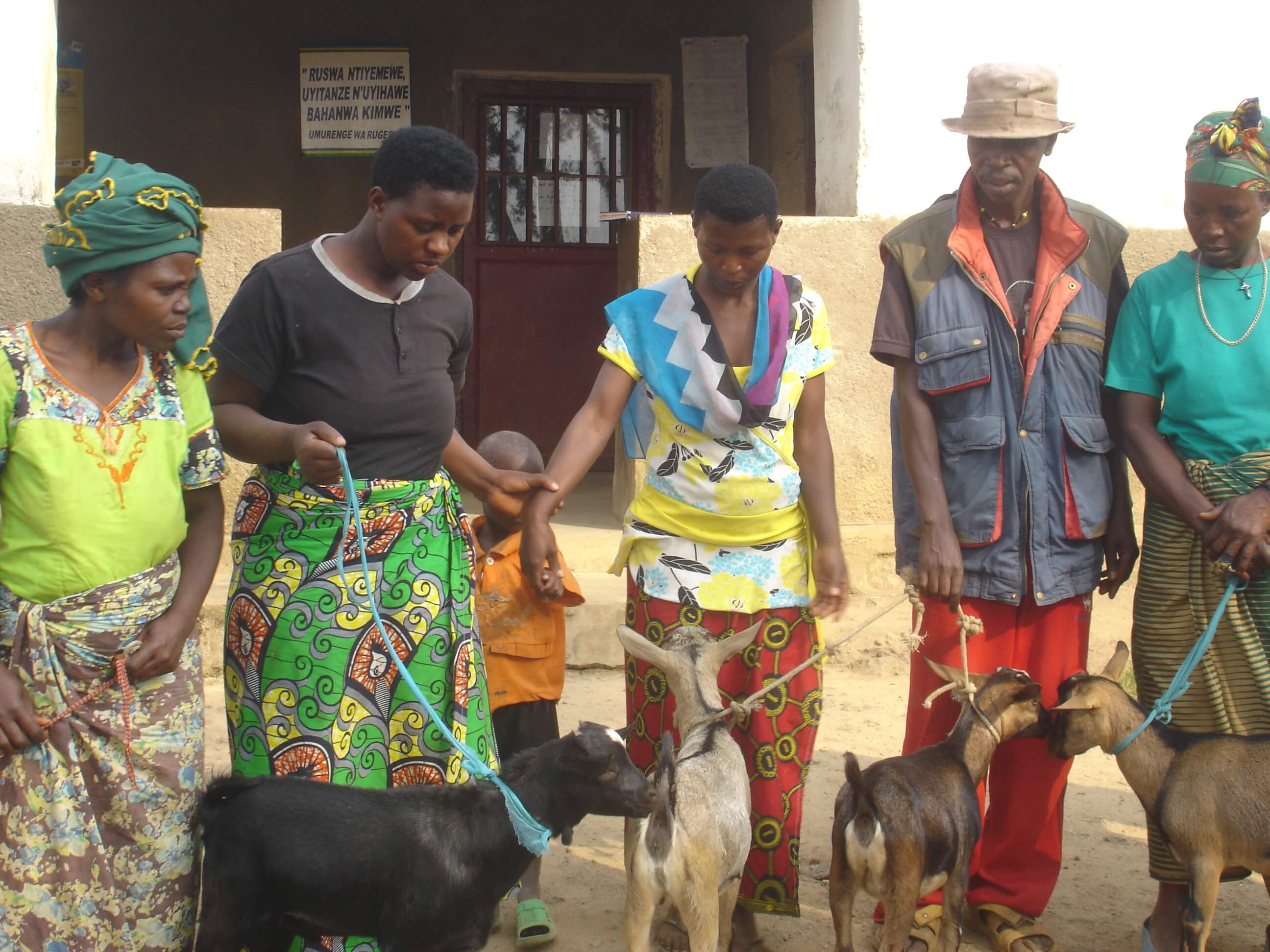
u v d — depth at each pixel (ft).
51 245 8.78
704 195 10.93
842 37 22.39
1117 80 22.81
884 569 22.16
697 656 11.57
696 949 10.89
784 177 31.48
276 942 10.06
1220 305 12.21
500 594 13.74
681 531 12.03
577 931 13.30
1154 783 11.90
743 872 12.16
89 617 9.16
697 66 32.22
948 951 11.78
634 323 11.98
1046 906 13.93
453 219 9.79
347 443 10.39
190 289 9.09
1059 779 12.85
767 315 11.58
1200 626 12.42
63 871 9.20
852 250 21.98
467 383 32.30
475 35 31.35
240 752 10.57
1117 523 13.10
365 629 10.38
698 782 10.96
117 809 9.43
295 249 10.43
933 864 11.43
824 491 12.25
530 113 32.07
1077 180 22.98
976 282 12.20
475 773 10.18
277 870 9.66
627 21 31.94
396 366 10.39
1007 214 12.31
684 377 11.60
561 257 32.42
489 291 32.14
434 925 9.80
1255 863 11.39
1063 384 12.25
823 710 19.69
